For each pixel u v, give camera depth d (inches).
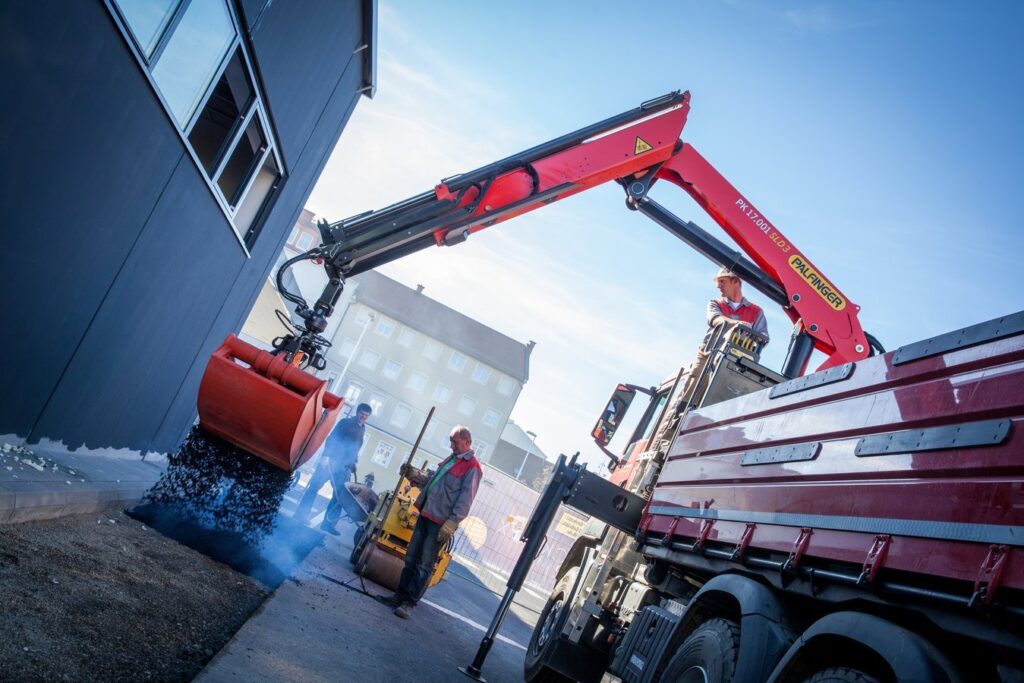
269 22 311.6
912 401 139.3
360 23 471.2
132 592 180.1
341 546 460.8
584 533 315.3
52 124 190.5
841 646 135.4
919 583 122.6
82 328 259.0
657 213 355.9
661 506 242.4
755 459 189.9
